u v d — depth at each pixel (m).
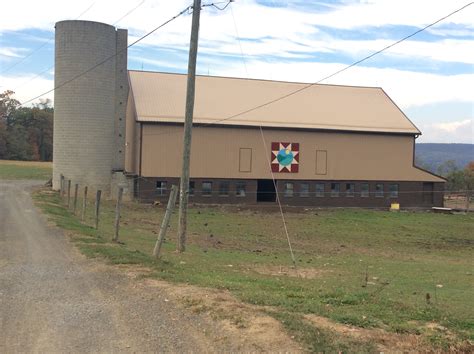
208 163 45.16
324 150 48.28
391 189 50.50
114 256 12.45
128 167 50.47
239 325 6.54
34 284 9.32
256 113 47.62
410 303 8.73
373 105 53.91
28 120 125.81
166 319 6.95
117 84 48.22
